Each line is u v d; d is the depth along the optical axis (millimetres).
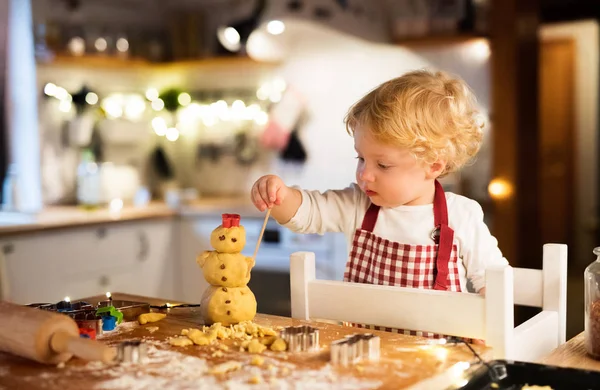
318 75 3740
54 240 2850
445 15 3420
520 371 884
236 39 3715
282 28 3705
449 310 1064
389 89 1185
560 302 1226
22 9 3352
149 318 1173
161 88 4172
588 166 6020
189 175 4164
